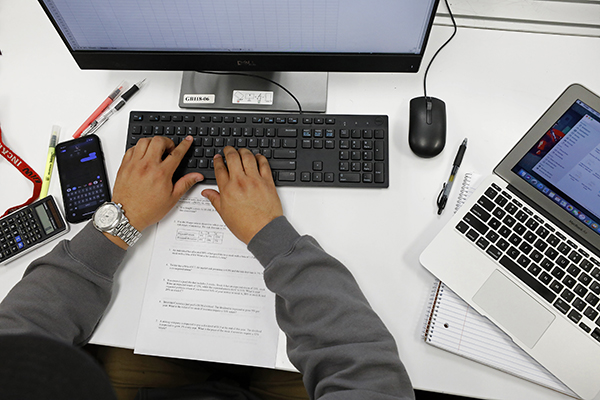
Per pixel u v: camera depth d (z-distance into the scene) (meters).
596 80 0.68
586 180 0.58
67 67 0.74
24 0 0.77
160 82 0.72
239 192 0.59
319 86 0.70
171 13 0.57
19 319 0.52
